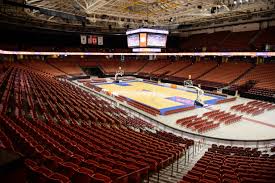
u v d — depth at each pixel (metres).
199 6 25.73
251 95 28.72
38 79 25.41
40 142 7.34
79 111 14.90
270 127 17.48
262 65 33.38
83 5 26.84
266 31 35.56
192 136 15.77
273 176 7.30
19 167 2.46
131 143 10.16
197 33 48.72
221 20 38.78
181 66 44.72
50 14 28.53
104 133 11.09
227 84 32.94
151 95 29.47
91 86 34.59
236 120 18.86
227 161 9.32
